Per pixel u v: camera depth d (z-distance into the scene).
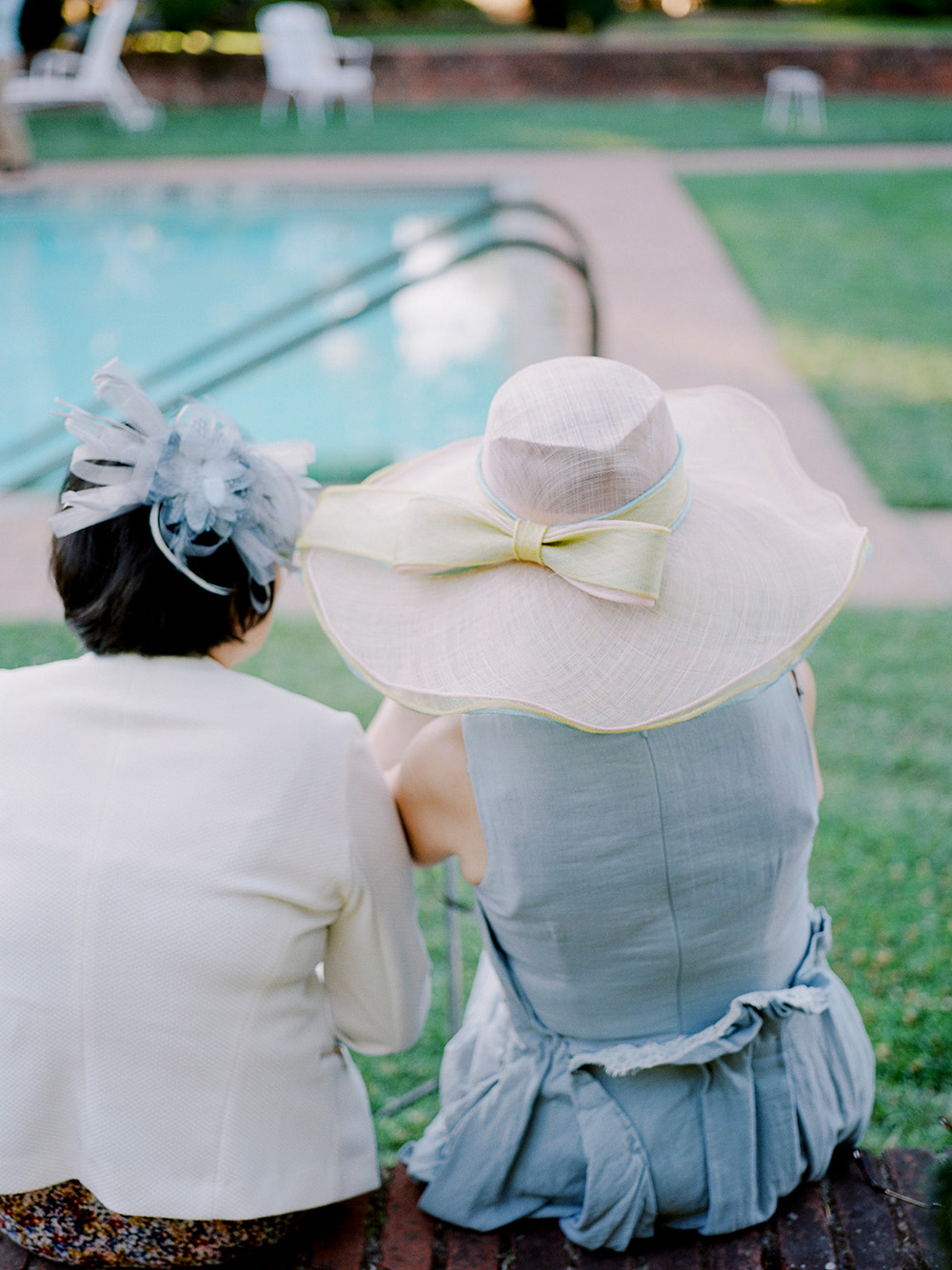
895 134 11.78
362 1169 1.44
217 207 9.95
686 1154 1.40
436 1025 2.21
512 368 6.10
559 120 13.08
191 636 1.27
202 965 1.22
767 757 1.26
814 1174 1.50
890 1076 2.02
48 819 1.22
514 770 1.24
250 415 6.78
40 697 1.27
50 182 10.17
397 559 1.32
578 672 1.22
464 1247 1.46
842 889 2.49
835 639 3.48
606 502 1.22
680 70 14.20
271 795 1.24
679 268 7.78
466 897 2.54
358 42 14.53
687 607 1.25
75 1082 1.26
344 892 1.30
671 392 1.70
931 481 4.52
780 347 6.22
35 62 13.32
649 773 1.22
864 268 7.65
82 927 1.21
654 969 1.33
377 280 8.68
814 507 1.47
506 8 20.31
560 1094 1.43
